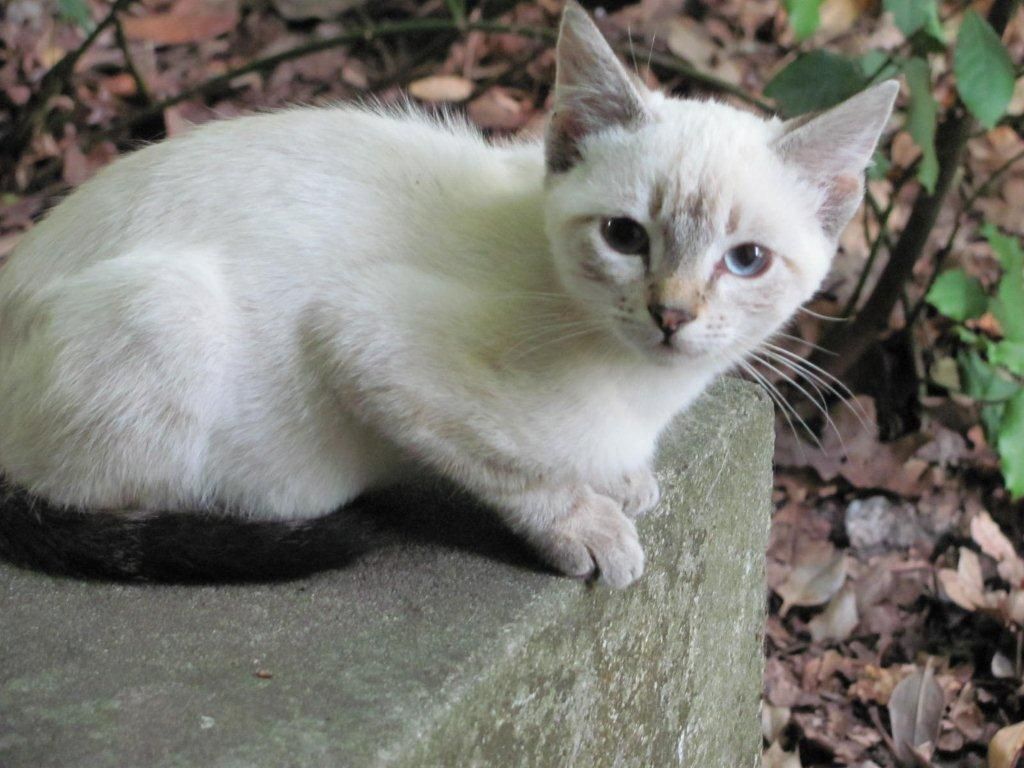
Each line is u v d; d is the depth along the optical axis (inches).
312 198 28.5
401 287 27.9
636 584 29.6
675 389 28.8
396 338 27.7
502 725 27.1
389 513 29.6
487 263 28.4
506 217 28.7
